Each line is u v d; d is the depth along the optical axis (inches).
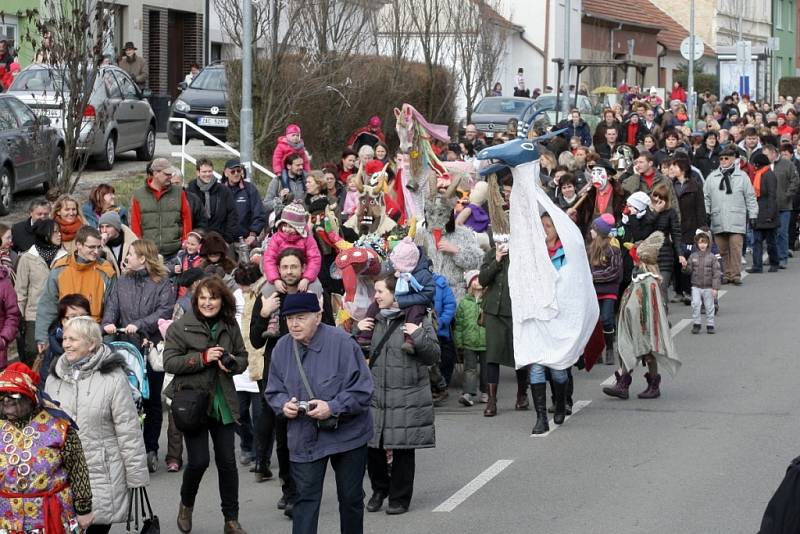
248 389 471.5
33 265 552.7
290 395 352.5
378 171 712.4
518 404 573.0
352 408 347.9
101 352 360.8
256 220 696.4
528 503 421.4
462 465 474.6
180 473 484.4
